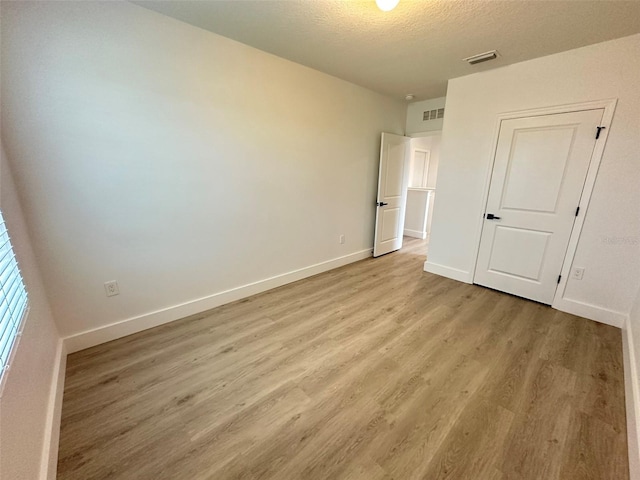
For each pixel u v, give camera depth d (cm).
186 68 217
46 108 168
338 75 318
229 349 207
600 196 239
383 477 121
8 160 157
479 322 248
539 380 178
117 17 184
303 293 306
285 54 263
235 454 130
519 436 140
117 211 204
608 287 244
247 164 268
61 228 183
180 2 185
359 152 381
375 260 431
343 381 177
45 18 162
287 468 124
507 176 290
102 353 200
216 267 266
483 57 256
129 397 162
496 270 314
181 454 130
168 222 229
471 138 310
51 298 186
